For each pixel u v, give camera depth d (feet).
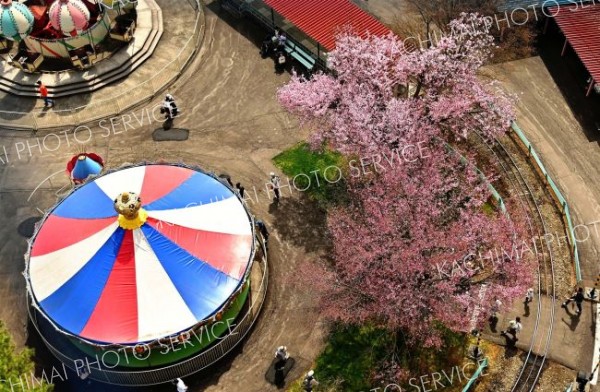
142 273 111.45
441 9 167.53
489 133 138.82
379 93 133.49
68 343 115.34
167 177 127.85
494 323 121.39
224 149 149.89
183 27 175.42
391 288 107.24
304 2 164.25
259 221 131.64
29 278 115.14
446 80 136.26
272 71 166.81
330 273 117.50
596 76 154.10
